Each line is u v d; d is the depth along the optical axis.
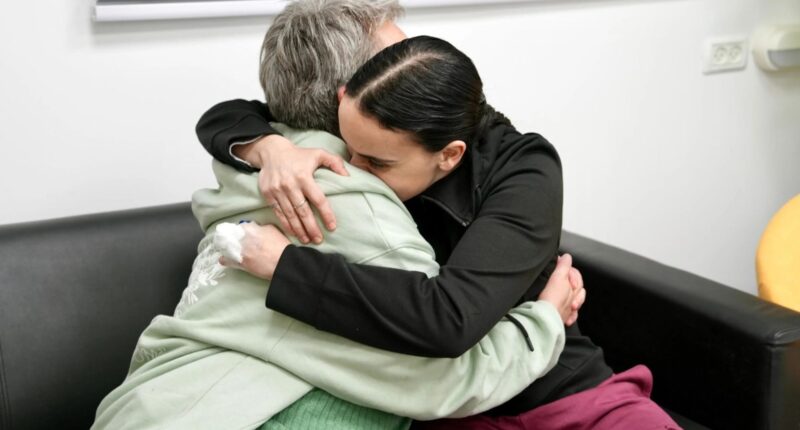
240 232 1.10
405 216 1.15
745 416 1.42
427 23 2.01
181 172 1.86
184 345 1.16
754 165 2.58
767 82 2.51
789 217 1.73
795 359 1.37
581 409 1.27
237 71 1.86
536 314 1.18
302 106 1.23
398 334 1.05
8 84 1.66
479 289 1.08
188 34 1.79
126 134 1.78
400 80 1.08
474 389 1.12
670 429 1.21
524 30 2.13
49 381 1.46
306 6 1.24
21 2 1.63
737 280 2.67
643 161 2.40
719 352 1.45
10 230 1.51
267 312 1.12
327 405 1.12
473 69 1.15
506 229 1.14
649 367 1.59
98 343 1.51
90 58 1.71
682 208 2.50
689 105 2.42
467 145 1.21
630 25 2.27
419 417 1.13
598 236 2.40
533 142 1.26
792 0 2.48
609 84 2.29
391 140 1.09
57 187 1.75
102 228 1.56
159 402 1.10
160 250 1.58
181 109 1.82
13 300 1.45
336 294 1.06
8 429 1.43
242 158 1.22
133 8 1.68
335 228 1.11
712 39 2.39
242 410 1.08
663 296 1.54
